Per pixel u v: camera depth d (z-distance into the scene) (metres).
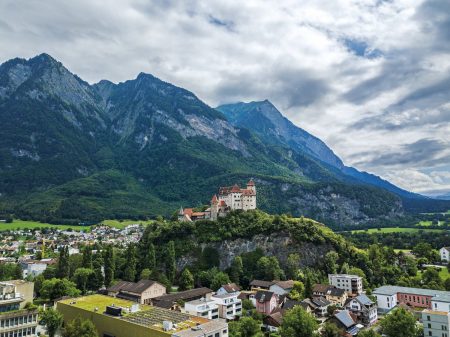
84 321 126.00
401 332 140.62
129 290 187.12
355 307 179.62
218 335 116.12
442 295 181.75
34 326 123.94
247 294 191.88
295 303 177.62
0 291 130.75
